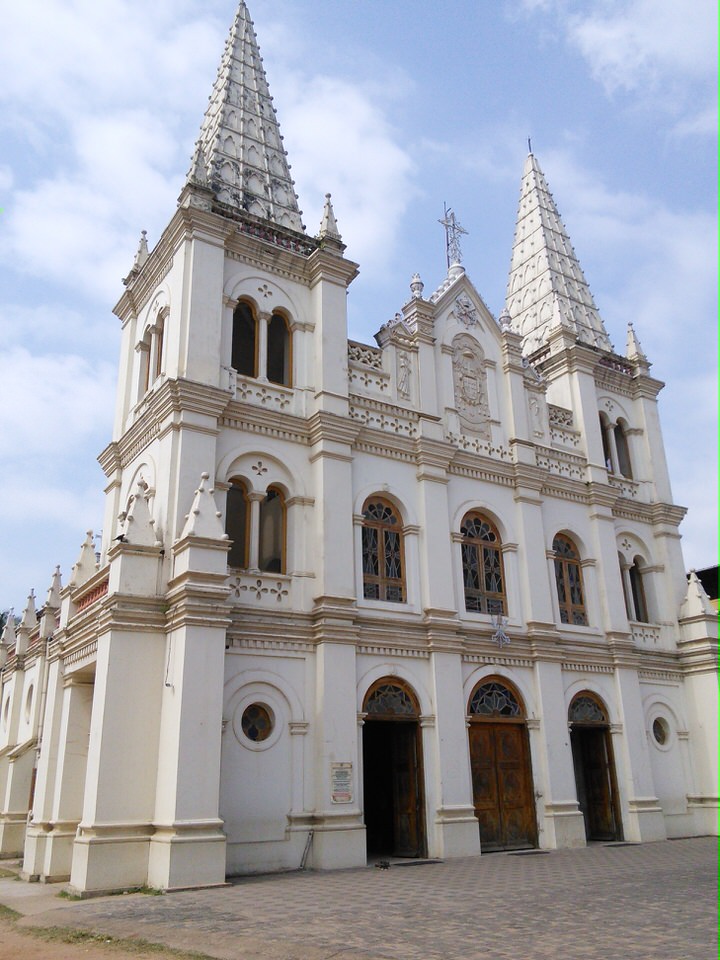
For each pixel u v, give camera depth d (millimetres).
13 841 25766
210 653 16922
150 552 18000
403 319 25281
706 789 26531
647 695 26828
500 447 25781
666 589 29031
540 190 35438
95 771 16312
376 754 23156
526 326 33094
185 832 15555
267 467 20812
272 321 22969
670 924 10359
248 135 26078
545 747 22844
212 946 9828
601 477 28094
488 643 22922
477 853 20203
